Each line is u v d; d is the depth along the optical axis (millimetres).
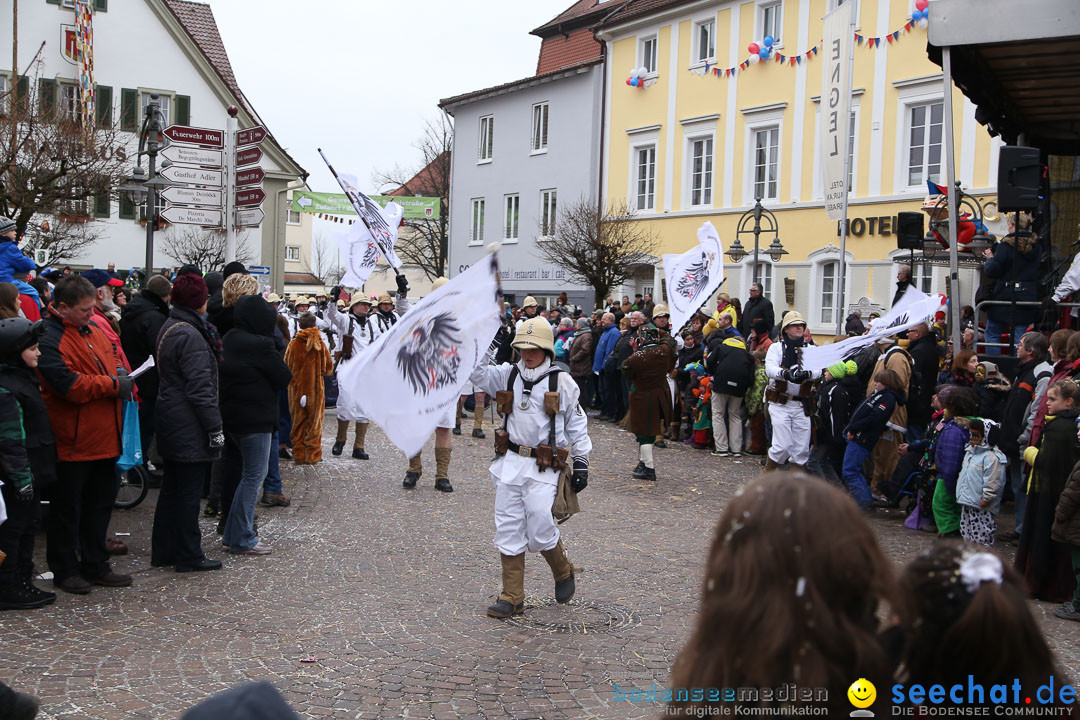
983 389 9625
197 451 6906
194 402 6840
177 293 6941
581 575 7289
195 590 6574
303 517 9000
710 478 12188
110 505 6609
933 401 9211
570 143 32094
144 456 8977
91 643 5410
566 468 6289
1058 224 11391
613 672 5188
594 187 31078
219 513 9047
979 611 1878
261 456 7562
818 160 23547
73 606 6109
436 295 5395
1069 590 6895
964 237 12359
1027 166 8430
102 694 4660
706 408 14805
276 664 5172
